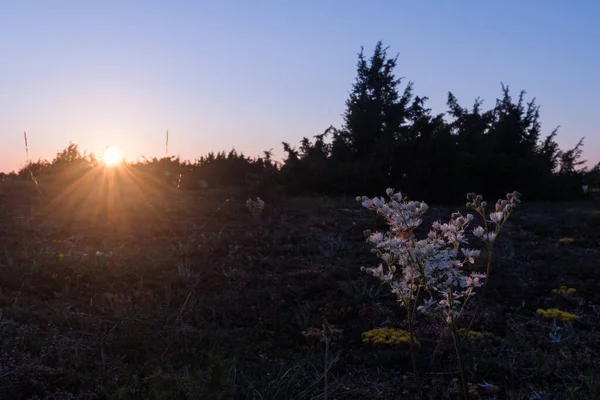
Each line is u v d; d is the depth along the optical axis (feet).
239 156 65.46
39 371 14.37
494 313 20.49
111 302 19.83
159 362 15.88
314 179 56.95
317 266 26.89
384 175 58.65
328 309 21.11
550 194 59.31
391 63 80.64
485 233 12.76
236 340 18.02
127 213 36.99
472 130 67.10
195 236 31.40
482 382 15.78
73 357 15.39
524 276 25.63
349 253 28.25
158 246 28.81
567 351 17.46
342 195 54.13
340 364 16.88
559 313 20.54
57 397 13.61
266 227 35.63
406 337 18.33
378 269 12.84
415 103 73.51
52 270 23.04
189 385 12.21
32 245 27.35
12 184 48.01
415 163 57.21
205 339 17.56
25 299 19.76
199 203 43.27
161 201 43.75
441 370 16.46
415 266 12.18
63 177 52.26
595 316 20.84
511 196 12.75
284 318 20.21
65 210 37.86
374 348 18.07
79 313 18.89
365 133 66.90
